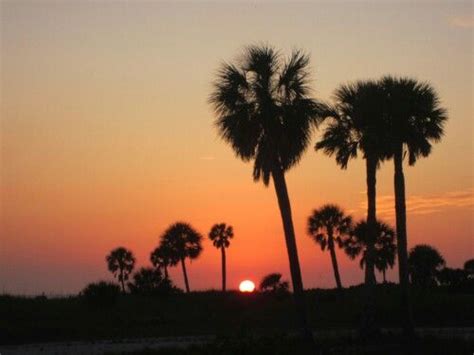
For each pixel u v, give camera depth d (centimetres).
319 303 7469
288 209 3669
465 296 7156
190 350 2872
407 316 4069
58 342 5519
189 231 9819
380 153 4244
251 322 6750
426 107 4181
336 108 4416
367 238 4272
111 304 7219
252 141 3669
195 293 8631
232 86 3688
